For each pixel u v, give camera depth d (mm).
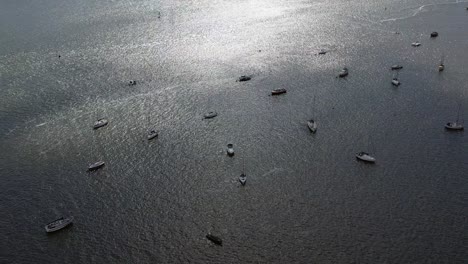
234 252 106438
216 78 188875
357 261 102312
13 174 136375
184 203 121562
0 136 155875
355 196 121188
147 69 199875
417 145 140500
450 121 151250
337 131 148875
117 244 110312
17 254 109062
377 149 139250
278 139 146250
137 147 145500
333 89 175750
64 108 171000
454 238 107125
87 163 139250
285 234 110438
